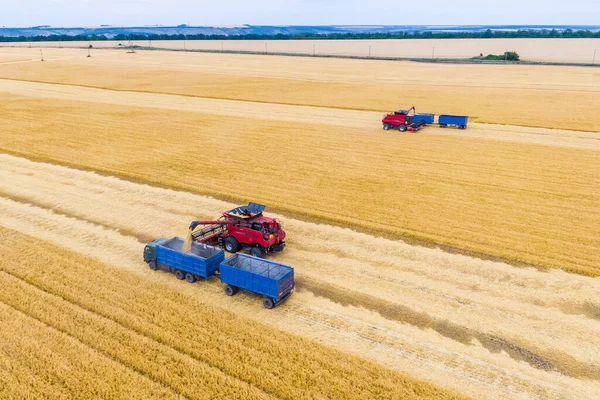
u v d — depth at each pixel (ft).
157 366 51.06
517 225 87.30
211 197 102.68
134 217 92.58
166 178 114.52
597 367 51.65
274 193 104.22
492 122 177.78
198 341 55.26
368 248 79.25
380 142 148.15
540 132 161.68
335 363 51.60
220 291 66.59
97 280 68.69
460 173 117.19
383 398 46.91
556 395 47.65
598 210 93.86
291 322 59.47
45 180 114.01
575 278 69.46
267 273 65.00
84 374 49.93
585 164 123.85
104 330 57.16
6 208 96.78
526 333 57.36
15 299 63.62
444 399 46.68
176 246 74.38
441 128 169.99
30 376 49.65
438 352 53.93
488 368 51.42
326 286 67.82
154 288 66.69
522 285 67.92
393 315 60.95
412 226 86.89
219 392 47.62
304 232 85.46
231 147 142.10
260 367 51.08
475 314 61.16
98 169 121.39
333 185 109.09
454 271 71.82
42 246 79.61
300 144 145.69
